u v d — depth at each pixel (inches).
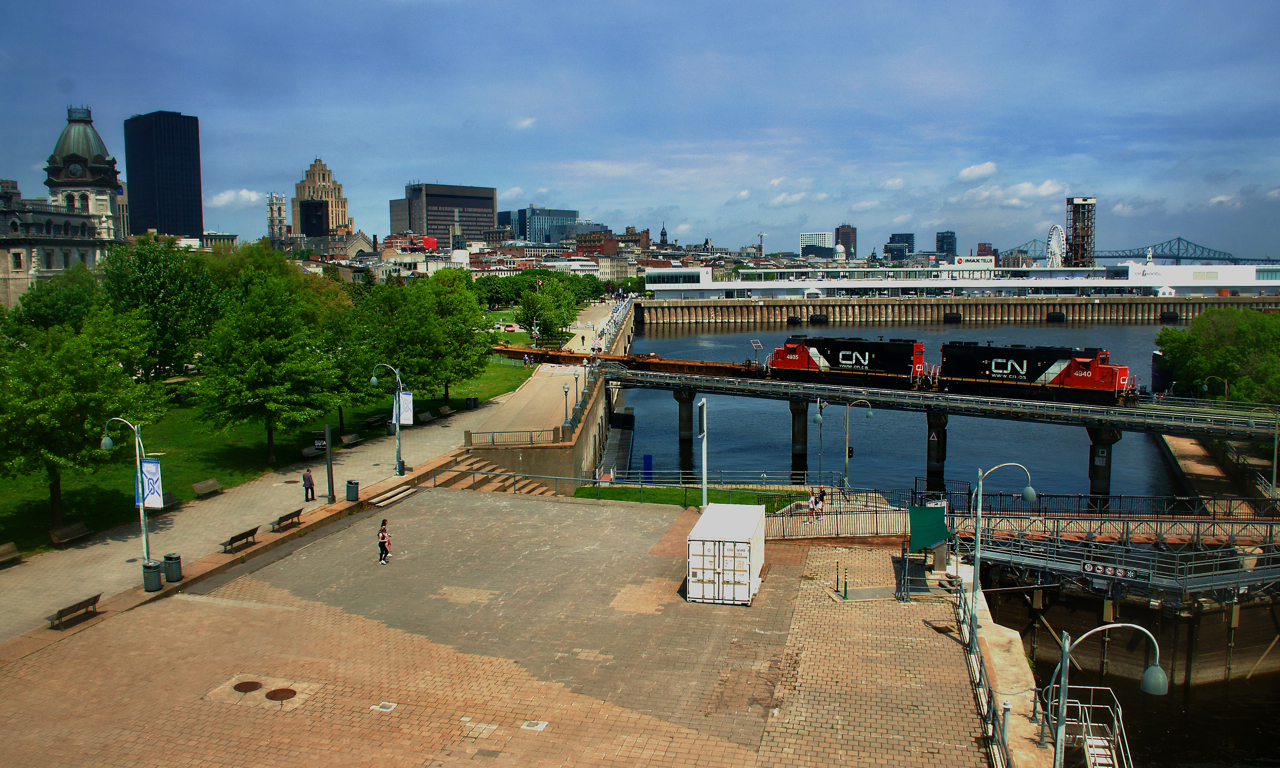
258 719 979.9
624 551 1563.7
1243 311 4015.8
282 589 1387.8
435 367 2861.7
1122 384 3253.0
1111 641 1705.2
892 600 1328.7
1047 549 1690.5
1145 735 1534.2
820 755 905.5
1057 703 1098.1
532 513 1809.8
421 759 897.5
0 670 1096.2
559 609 1302.9
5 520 1678.2
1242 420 2672.2
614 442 3774.6
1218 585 1566.2
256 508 1811.0
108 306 1977.1
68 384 1571.1
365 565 1494.8
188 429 2504.9
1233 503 2412.6
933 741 932.0
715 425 4183.1
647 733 951.0
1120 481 3051.2
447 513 1809.8
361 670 1105.4
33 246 4475.9
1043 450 3550.7
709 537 1314.0
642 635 1209.4
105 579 1418.6
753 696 1034.1
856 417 4286.4
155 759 895.1
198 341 2319.1
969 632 1194.6
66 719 978.1
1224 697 1665.8
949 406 3068.4
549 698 1031.6
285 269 4500.5
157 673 1093.8
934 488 2945.4
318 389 2206.0
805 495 2085.4
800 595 1357.0
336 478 2053.4
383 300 3462.1
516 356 4877.0
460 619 1267.2
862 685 1058.7
